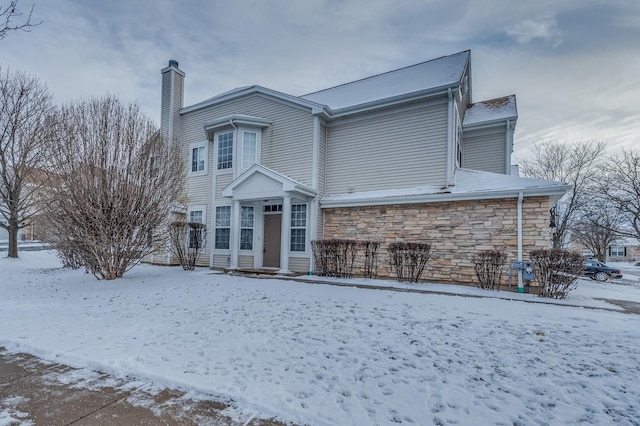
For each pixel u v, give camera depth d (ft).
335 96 42.93
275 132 40.04
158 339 14.20
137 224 30.55
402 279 29.91
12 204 46.06
